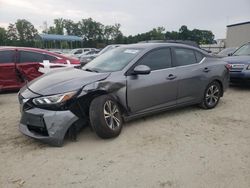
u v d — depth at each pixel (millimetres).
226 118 5789
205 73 6125
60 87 4344
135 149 4266
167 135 4820
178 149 4266
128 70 4953
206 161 3883
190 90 5887
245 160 3916
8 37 76750
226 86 6730
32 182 3418
